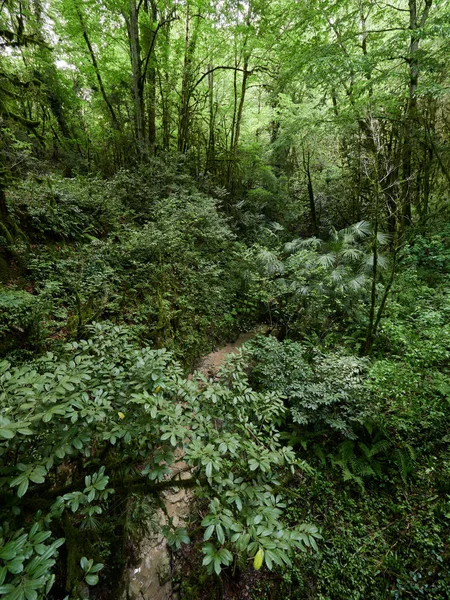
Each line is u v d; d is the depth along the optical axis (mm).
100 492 1447
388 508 2820
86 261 4395
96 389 1678
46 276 3873
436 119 7785
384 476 3035
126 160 8484
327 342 5027
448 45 5781
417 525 2613
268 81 10148
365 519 2777
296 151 11992
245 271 6293
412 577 2324
